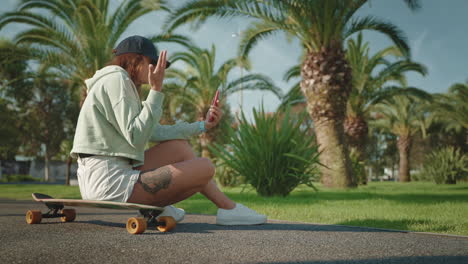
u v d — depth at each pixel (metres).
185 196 1.92
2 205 3.81
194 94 14.40
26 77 10.91
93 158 1.78
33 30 9.03
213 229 1.91
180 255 1.25
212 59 14.12
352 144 14.68
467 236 1.68
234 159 5.50
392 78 13.95
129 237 1.59
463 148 24.03
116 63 1.95
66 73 9.85
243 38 9.58
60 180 34.00
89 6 8.76
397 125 21.83
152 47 1.97
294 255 1.27
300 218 2.51
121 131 1.72
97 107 1.75
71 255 1.22
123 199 1.75
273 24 8.67
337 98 8.88
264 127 5.30
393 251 1.36
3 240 1.49
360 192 6.23
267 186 5.20
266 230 1.88
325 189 7.68
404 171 21.70
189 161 1.85
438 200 4.25
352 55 13.55
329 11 8.23
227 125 5.69
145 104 1.71
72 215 2.17
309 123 5.71
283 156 5.15
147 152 1.94
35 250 1.29
